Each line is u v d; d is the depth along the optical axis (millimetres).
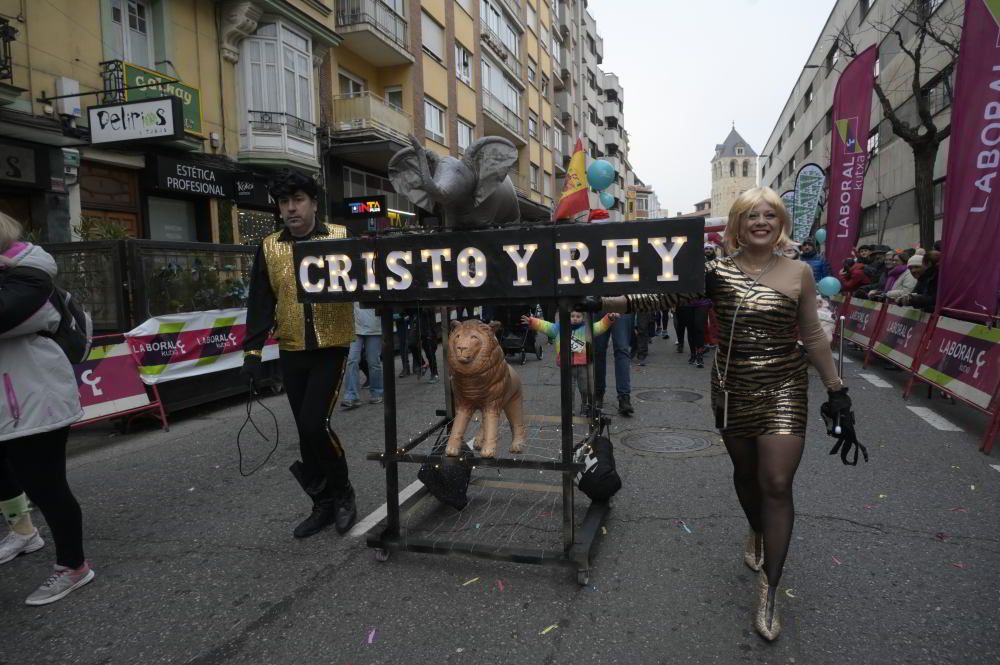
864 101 13141
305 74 15773
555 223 2791
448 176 2979
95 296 6660
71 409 2945
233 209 14562
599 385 6328
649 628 2592
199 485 4637
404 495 4227
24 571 3318
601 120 60688
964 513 3701
